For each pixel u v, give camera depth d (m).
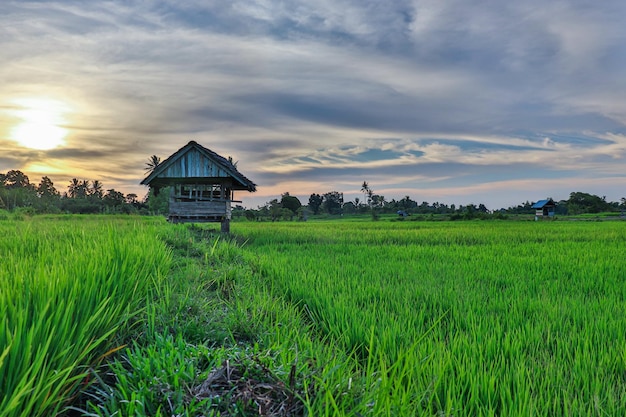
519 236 19.86
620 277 8.85
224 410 2.67
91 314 3.51
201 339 4.33
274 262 9.99
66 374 2.55
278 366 3.22
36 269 4.34
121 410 2.70
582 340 4.74
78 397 2.92
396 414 2.72
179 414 2.54
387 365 3.85
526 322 5.58
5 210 27.41
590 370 3.96
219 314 5.20
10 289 3.48
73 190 97.50
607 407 3.32
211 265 9.19
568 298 6.84
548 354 4.46
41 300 3.25
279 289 7.36
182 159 18.69
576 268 9.95
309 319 5.88
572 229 26.31
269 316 5.47
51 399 2.40
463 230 24.73
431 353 3.90
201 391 2.78
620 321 5.38
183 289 6.27
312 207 121.88
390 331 4.60
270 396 2.82
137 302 4.61
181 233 13.77
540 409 3.35
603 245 15.59
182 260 9.23
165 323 4.51
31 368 2.30
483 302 6.54
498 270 9.64
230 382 2.89
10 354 2.42
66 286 3.64
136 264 5.72
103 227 11.98
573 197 103.88
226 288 7.14
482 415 3.20
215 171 18.53
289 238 17.70
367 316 5.34
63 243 8.53
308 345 4.08
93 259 5.06
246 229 23.30
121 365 3.14
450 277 8.74
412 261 10.98
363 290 7.01
